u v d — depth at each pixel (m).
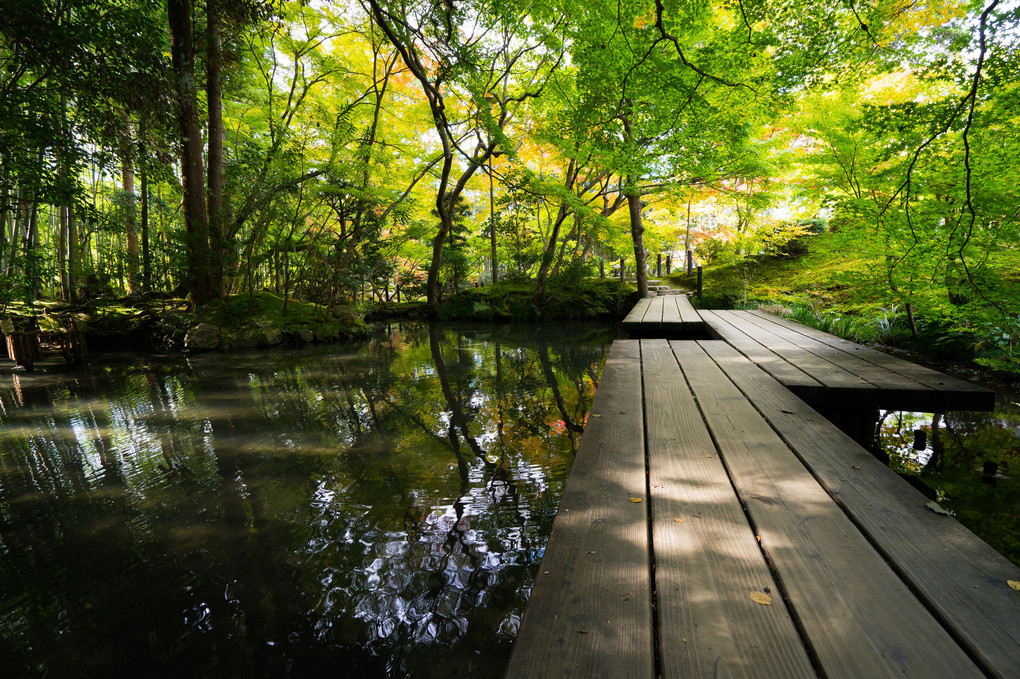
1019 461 2.93
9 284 8.58
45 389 6.07
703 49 4.95
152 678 1.56
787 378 3.05
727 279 13.28
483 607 1.84
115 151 6.21
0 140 5.73
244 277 13.29
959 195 4.53
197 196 10.27
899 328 6.30
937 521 1.31
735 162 10.07
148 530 2.46
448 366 6.77
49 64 5.40
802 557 1.16
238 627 1.77
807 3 3.96
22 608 1.91
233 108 13.11
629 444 1.99
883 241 5.30
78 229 14.22
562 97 8.27
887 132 3.80
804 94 5.32
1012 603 0.97
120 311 10.57
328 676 1.55
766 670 0.82
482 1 6.73
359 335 10.88
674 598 1.02
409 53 4.86
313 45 12.11
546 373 6.10
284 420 4.32
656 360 3.82
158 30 6.55
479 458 3.28
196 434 3.96
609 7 5.28
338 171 10.56
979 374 4.83
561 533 1.30
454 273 16.02
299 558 2.17
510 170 8.74
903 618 0.94
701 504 1.45
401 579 2.00
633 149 6.33
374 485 2.89
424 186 15.27
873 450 3.15
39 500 2.86
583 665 0.84
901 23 4.01
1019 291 4.27
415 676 1.54
